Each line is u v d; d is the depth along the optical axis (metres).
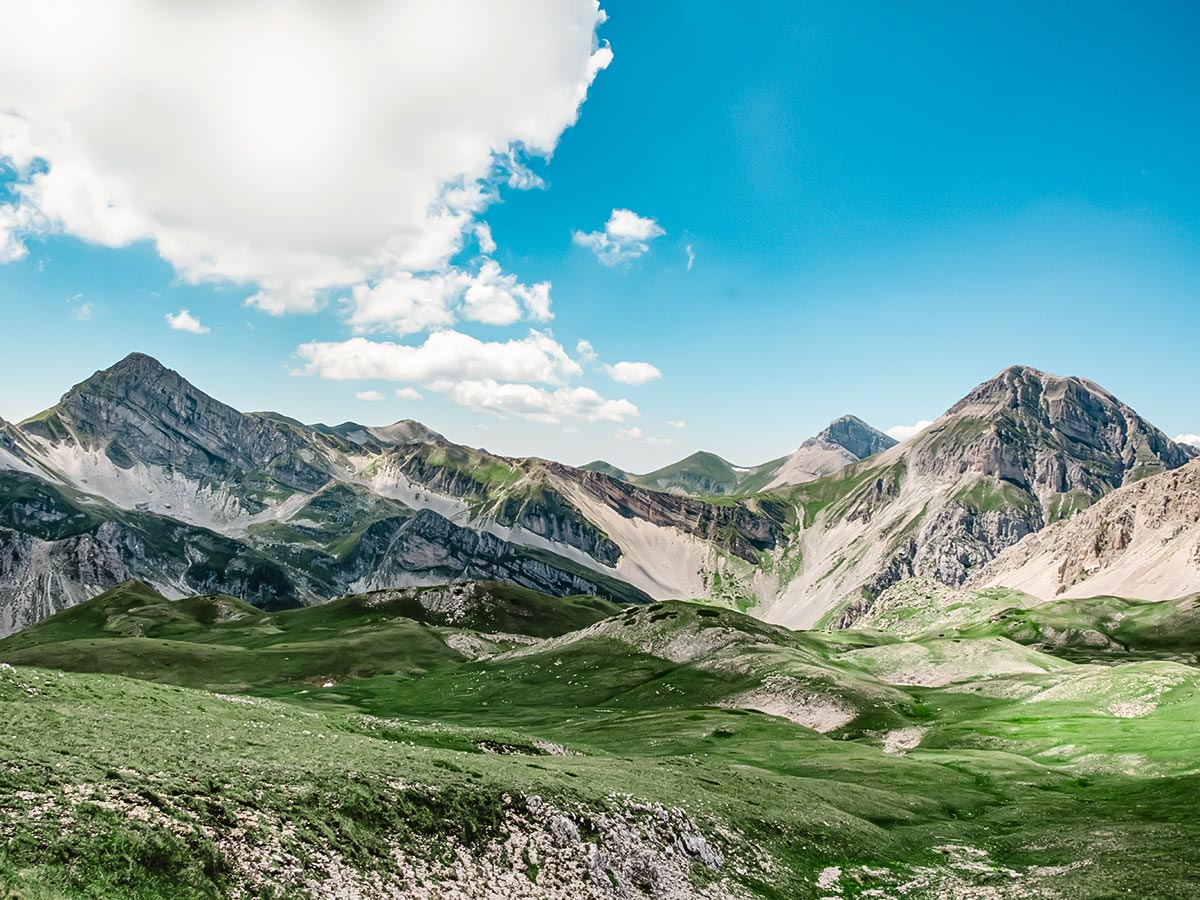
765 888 48.75
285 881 30.83
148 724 44.06
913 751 106.56
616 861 44.38
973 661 173.38
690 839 50.16
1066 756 93.12
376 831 37.19
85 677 54.34
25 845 26.23
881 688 143.75
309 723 62.91
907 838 63.41
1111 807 71.75
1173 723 98.94
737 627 197.38
